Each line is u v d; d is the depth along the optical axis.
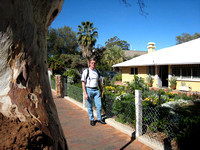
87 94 3.93
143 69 15.10
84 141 3.18
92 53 25.47
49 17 1.23
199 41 14.91
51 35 32.62
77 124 4.12
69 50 34.22
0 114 0.86
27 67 0.90
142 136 3.23
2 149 0.75
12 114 0.86
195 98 6.87
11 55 0.83
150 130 3.47
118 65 17.09
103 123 4.11
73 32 34.88
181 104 5.11
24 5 0.86
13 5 0.78
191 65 11.31
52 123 1.01
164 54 14.80
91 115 4.04
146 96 5.03
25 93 0.89
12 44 0.81
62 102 6.84
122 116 3.99
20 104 0.87
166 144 2.90
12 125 0.83
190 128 2.76
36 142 0.84
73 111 5.36
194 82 11.17
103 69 23.62
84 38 22.94
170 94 7.12
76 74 11.05
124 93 5.32
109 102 4.52
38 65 1.00
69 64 28.47
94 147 2.94
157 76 13.64
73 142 3.14
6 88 0.85
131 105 3.73
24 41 0.88
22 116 0.86
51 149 0.92
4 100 0.85
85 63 27.09
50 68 16.08
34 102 0.92
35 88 0.96
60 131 1.11
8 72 0.84
